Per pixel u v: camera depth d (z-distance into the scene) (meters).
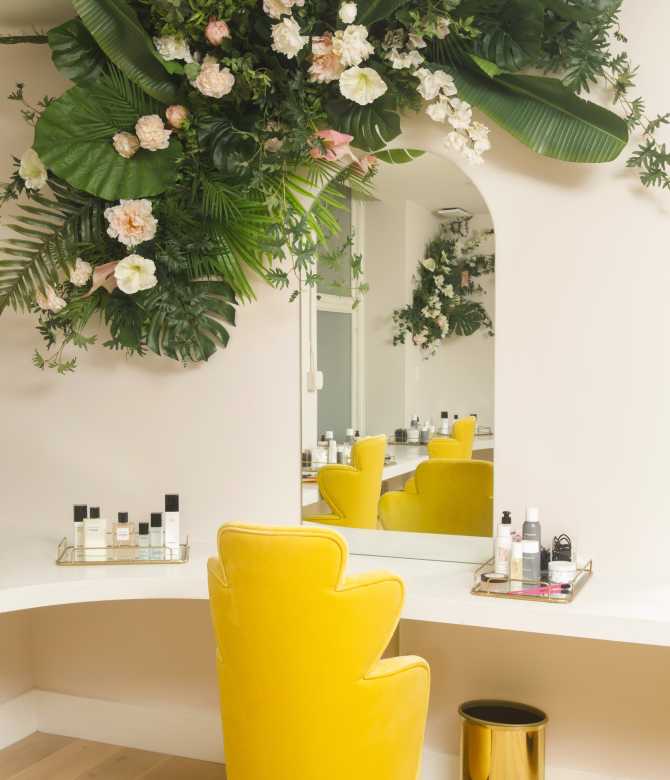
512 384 2.79
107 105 2.85
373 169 2.93
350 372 3.00
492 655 2.93
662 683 2.74
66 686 3.66
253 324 3.14
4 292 3.30
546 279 2.74
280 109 2.72
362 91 2.58
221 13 2.61
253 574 2.13
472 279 2.83
